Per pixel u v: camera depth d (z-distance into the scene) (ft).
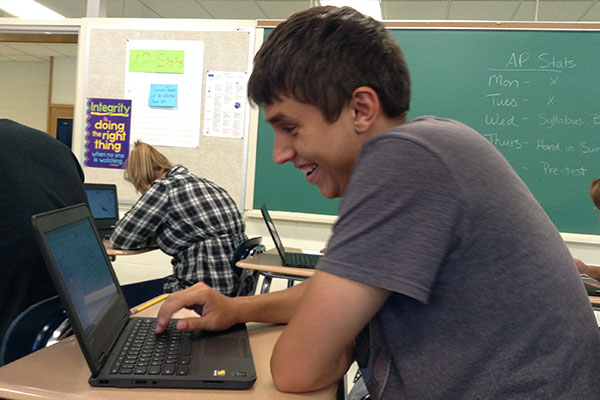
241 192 10.28
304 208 10.11
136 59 10.57
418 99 9.60
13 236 3.21
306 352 1.69
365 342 2.12
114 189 8.98
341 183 1.96
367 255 1.56
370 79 1.77
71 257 1.92
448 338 1.63
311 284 1.71
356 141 1.82
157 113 10.53
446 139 1.67
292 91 1.76
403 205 1.56
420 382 1.64
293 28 1.79
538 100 9.27
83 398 1.59
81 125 10.82
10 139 3.44
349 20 1.80
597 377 1.59
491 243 1.59
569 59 9.16
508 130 9.37
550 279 1.61
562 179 9.23
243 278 6.04
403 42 9.62
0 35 11.35
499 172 1.70
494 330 1.58
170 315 2.25
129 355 1.95
